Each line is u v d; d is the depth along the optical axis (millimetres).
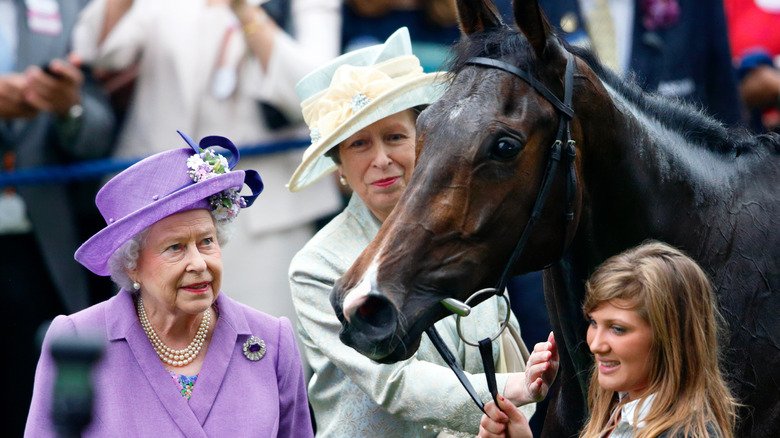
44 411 7852
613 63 14711
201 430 8031
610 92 8227
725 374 8156
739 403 8156
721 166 8719
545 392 8070
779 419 8234
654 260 7004
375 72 9336
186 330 8336
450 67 8117
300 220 13477
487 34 8023
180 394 8109
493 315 9430
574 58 7988
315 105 9781
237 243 13203
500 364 9469
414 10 14484
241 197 8391
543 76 7770
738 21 17953
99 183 13352
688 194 8406
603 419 7336
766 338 8219
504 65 7742
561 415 9086
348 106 9219
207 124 13445
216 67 13445
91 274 13570
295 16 13914
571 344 8648
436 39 14523
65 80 12734
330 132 9234
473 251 7543
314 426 14180
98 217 13523
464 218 7488
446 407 8555
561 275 8562
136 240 8008
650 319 6840
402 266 7398
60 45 13148
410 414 8695
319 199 13648
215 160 8250
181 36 13352
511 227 7617
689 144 8695
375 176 9312
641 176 8203
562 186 7762
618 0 15070
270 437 8219
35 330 12977
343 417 9266
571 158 7730
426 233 7449
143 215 7852
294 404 8664
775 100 17422
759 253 8352
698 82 15039
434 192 7496
